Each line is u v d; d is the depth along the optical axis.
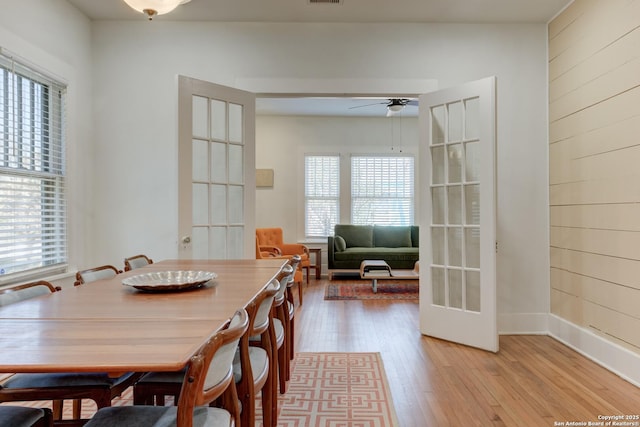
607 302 2.79
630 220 2.55
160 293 1.73
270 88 3.55
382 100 6.05
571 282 3.23
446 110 3.38
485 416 2.12
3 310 1.43
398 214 7.35
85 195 3.41
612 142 2.72
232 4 3.24
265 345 1.84
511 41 3.58
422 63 3.57
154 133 3.52
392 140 7.30
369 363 2.90
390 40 3.57
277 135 7.23
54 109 3.09
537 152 3.59
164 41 3.53
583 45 3.04
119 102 3.51
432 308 3.52
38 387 1.50
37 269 2.85
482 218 3.16
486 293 3.13
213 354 0.96
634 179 2.52
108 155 3.51
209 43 3.54
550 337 3.50
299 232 7.22
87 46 3.44
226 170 3.33
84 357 0.98
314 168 7.29
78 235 3.29
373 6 3.27
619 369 2.65
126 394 2.43
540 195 3.59
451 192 3.39
